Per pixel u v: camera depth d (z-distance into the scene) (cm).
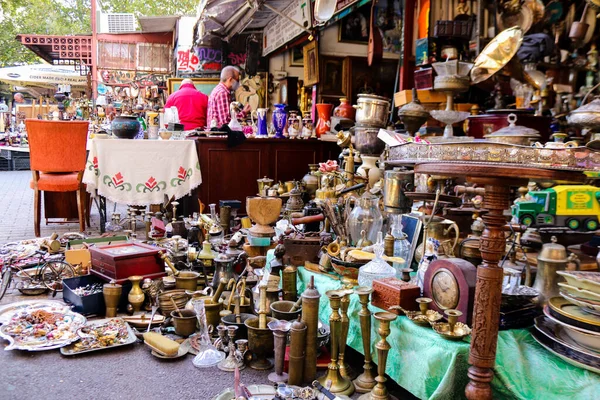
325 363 258
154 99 1376
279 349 246
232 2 688
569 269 212
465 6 453
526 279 225
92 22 1417
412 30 525
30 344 285
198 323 306
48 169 587
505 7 434
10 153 1611
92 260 366
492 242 171
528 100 416
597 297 172
